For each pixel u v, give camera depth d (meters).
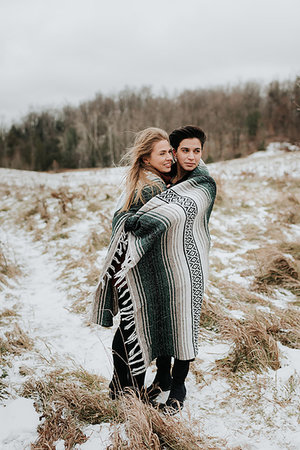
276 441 1.98
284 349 2.87
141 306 2.08
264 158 20.42
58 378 2.58
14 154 73.62
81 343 3.20
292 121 60.12
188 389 2.49
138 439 1.92
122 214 2.13
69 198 8.18
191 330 2.09
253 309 3.52
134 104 88.50
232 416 2.21
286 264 4.35
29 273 5.12
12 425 2.13
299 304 3.71
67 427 2.10
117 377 2.33
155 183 2.10
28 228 7.35
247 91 90.00
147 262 2.07
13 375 2.61
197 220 2.09
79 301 4.00
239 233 6.02
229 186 9.55
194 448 1.94
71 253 5.60
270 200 7.90
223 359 2.76
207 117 74.62
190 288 2.06
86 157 63.53
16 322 3.50
